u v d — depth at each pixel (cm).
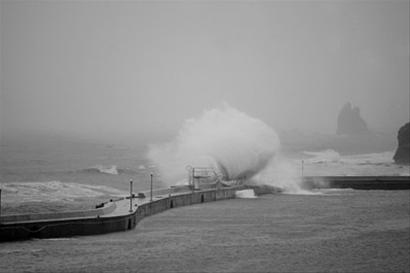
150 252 3916
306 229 4856
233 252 3972
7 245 3969
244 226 4956
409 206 6431
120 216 4566
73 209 5453
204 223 5078
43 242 4088
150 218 5281
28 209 5350
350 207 6294
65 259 3684
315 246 4194
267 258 3828
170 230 4709
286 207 6216
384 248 4169
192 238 4403
